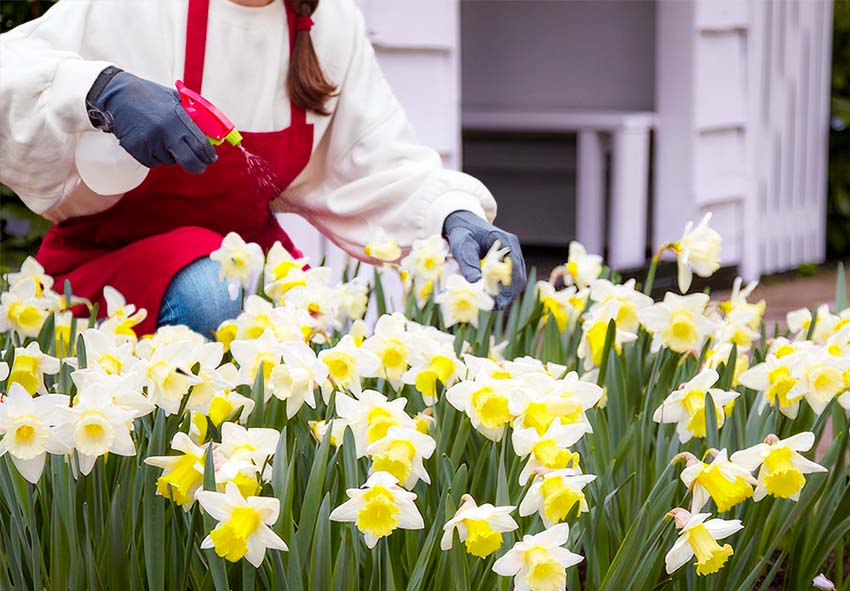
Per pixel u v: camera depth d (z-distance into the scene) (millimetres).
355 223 3408
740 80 9047
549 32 10125
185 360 2156
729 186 9016
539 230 10258
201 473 1947
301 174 3449
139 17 3100
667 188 8719
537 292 3197
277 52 3240
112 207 3279
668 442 2547
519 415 2029
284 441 1994
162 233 3336
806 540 2502
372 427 1994
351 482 1995
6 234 6145
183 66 3150
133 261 3182
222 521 1805
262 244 3523
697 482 2021
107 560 2062
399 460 1918
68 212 3283
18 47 2908
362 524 1822
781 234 10109
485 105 10531
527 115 9109
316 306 2705
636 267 8570
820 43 10398
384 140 3355
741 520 2367
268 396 2287
